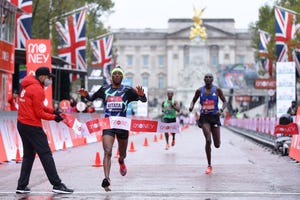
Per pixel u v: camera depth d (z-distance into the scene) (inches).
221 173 606.2
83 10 1673.2
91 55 2283.5
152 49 6609.3
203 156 843.4
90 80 1616.6
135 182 531.2
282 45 1648.6
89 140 1258.0
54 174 460.4
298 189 480.7
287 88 1283.2
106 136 464.8
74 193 461.1
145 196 441.7
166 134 1002.7
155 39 6604.3
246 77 4018.2
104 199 428.5
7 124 770.2
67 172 621.6
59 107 1364.4
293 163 725.9
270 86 1972.2
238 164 711.1
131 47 6614.2
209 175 587.5
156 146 1119.6
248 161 755.4
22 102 459.5
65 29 1679.4
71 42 1665.8
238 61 6505.9
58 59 1375.5
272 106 2482.8
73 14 1669.5
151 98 6289.4
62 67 1652.3
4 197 442.6
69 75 1756.9
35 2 1749.5
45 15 1768.0
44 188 492.7
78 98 1850.4
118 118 467.2
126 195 447.5
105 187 458.9
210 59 6437.0
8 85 1258.0
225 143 1232.8
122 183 524.4
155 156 848.3
